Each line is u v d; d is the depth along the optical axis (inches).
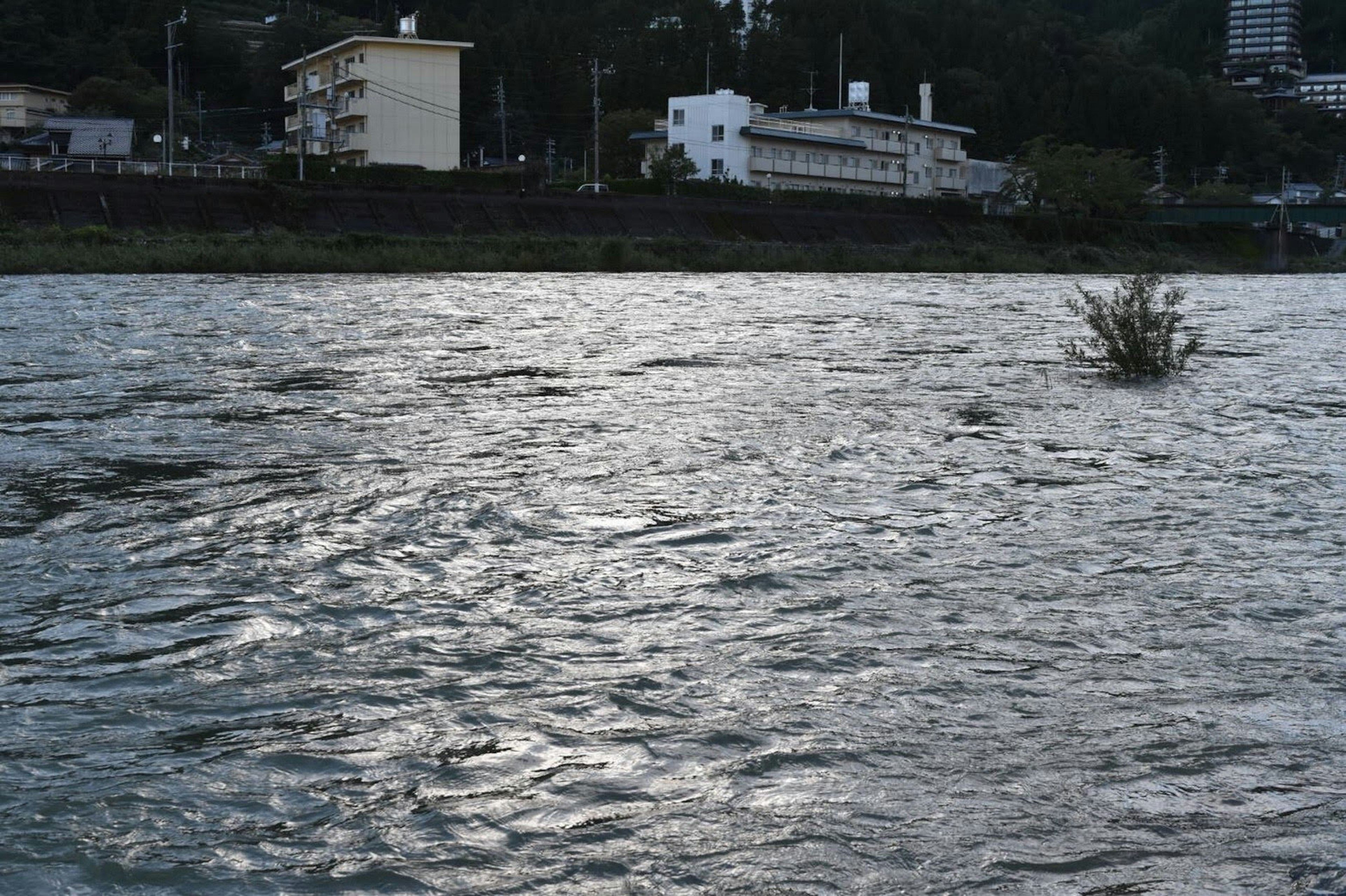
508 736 163.3
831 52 5078.7
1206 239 3410.4
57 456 363.9
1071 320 1021.8
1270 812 141.9
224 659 193.5
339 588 232.5
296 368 594.6
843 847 132.2
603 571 245.3
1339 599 231.1
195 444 386.6
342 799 144.3
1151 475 353.1
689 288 1418.6
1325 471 361.7
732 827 136.9
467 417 445.7
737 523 286.0
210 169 2299.5
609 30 5231.3
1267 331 936.9
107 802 143.1
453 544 265.4
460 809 141.3
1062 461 373.1
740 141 3144.7
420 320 893.2
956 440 408.8
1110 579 243.4
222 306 979.3
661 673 187.3
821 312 1064.2
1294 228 3801.7
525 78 4463.6
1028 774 151.5
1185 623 215.8
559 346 722.2
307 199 1942.7
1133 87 5629.9
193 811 141.1
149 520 284.8
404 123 2797.7
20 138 3484.3
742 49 5088.6
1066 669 190.9
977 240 2765.7
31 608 219.1
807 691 180.1
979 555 261.1
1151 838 134.9
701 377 576.4
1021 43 5831.7
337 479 331.6
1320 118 7086.6
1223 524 292.2
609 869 127.6
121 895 122.1
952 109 5078.7
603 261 1916.8
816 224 2573.8
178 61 4397.1
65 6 4335.6
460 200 2107.5
